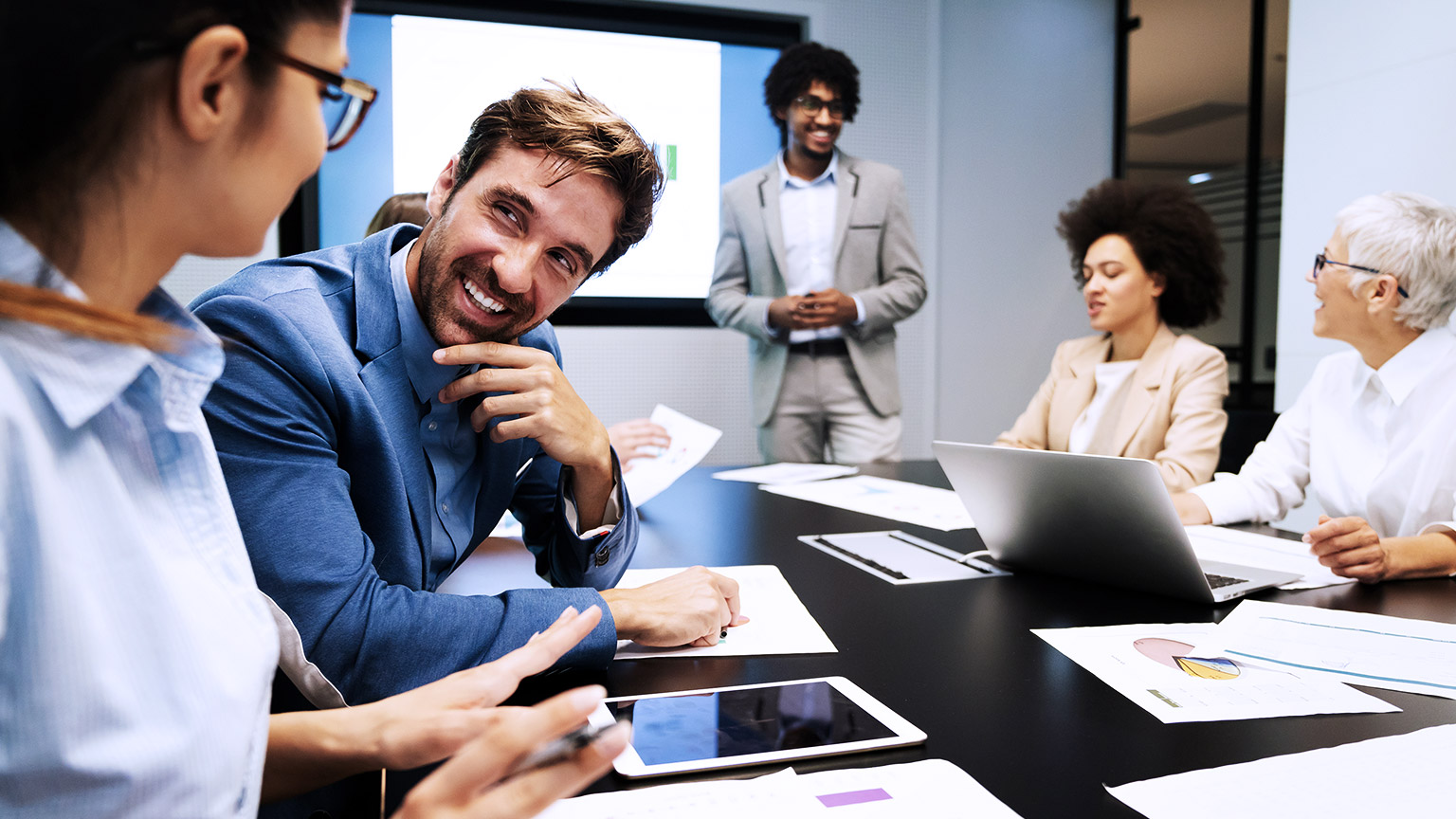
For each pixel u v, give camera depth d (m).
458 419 0.95
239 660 0.45
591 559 1.00
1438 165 2.74
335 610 0.66
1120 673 0.74
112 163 0.36
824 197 3.02
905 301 2.88
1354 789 0.53
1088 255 2.12
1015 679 0.73
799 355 2.93
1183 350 1.96
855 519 1.50
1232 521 1.52
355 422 0.76
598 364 3.42
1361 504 1.48
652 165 0.84
